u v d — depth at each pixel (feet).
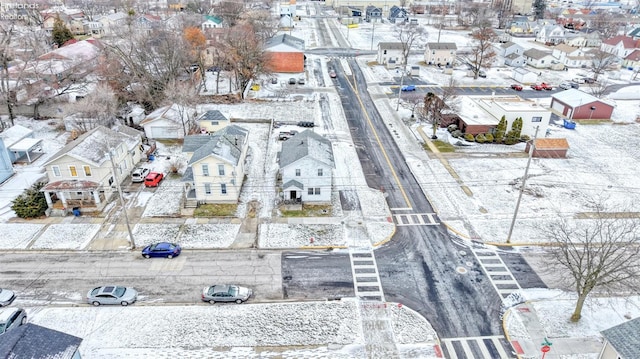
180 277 115.96
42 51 284.00
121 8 525.75
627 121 233.55
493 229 139.03
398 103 240.32
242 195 153.69
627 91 280.10
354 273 119.03
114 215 141.38
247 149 178.40
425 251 128.57
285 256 125.18
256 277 116.47
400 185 164.04
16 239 128.88
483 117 212.23
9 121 207.92
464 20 517.55
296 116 228.22
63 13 431.43
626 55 364.79
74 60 248.93
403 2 613.93
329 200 149.69
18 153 172.96
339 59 350.23
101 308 105.29
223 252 126.11
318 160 142.61
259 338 98.02
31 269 117.50
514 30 497.46
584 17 568.41
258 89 266.77
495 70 334.85
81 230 133.80
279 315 104.27
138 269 118.42
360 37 435.94
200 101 242.58
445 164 180.55
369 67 329.72
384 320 103.65
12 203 145.07
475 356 94.84
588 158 189.16
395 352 95.25
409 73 312.71
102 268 118.42
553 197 157.69
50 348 79.15
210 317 103.35
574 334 100.53
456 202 153.48
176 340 96.94
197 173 142.41
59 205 143.54
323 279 116.47
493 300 110.63
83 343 95.30
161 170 168.96
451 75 315.78
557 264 111.45
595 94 261.03
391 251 128.26
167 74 230.48
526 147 193.67
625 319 104.78
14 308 104.32
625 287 114.01
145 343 95.91
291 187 145.18
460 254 127.65
